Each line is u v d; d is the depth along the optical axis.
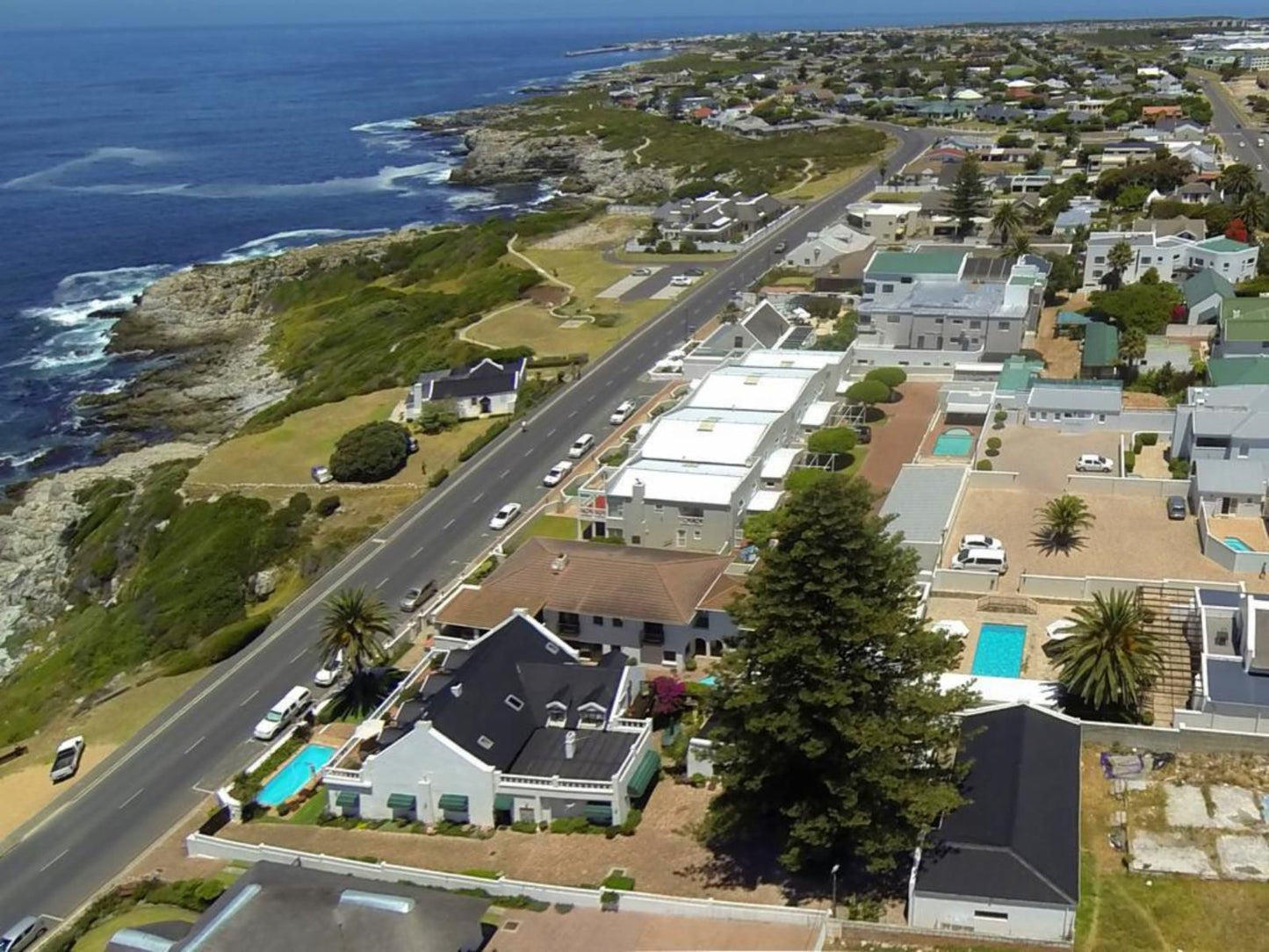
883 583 60.19
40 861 73.50
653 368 145.75
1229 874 56.41
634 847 65.25
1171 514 94.44
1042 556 90.12
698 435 108.81
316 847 69.00
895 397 129.75
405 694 83.19
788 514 63.47
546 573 89.12
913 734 58.06
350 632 84.12
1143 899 55.34
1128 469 105.44
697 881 61.66
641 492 98.44
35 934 66.38
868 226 199.25
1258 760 63.97
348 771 72.12
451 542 107.94
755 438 107.69
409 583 101.69
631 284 186.62
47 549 128.12
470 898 57.41
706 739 69.88
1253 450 98.69
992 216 196.50
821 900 58.94
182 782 80.06
